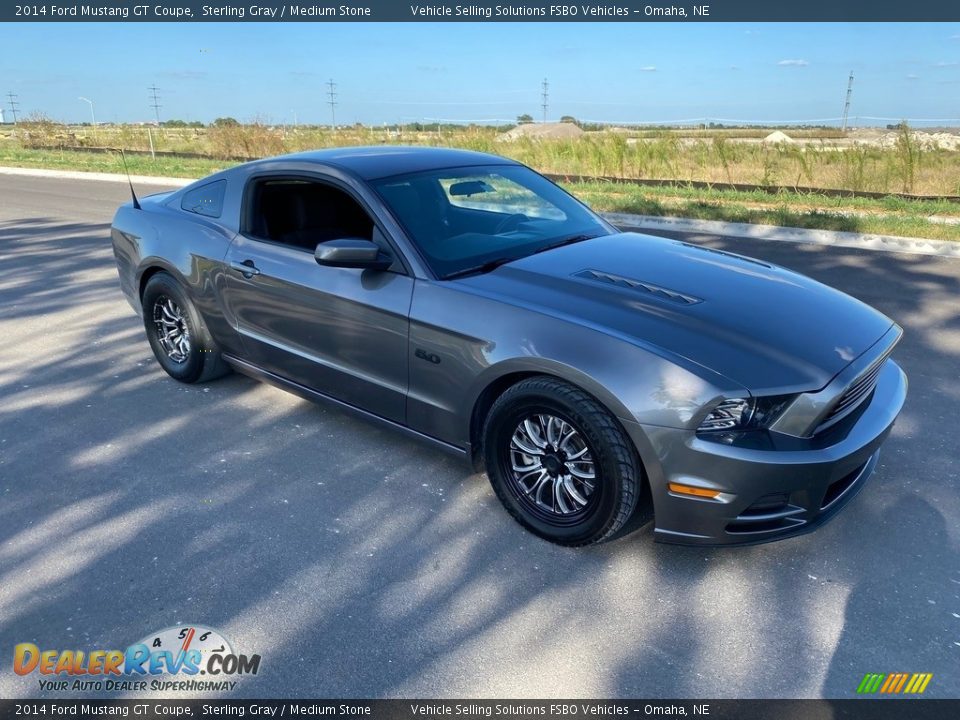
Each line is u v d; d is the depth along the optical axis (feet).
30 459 13.16
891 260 26.96
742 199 41.91
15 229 36.91
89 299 23.53
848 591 9.44
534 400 9.96
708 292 10.72
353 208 13.06
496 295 10.57
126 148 90.99
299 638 8.82
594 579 9.78
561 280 10.91
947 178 43.42
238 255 13.96
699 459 8.82
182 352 16.22
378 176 12.60
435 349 10.94
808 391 8.93
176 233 15.25
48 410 15.21
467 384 10.68
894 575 9.71
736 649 8.54
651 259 12.10
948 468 12.27
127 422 14.60
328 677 8.25
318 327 12.67
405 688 8.09
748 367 9.00
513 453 10.69
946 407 14.51
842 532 10.64
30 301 23.34
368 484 12.20
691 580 9.73
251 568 10.09
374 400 12.30
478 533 10.83
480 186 13.51
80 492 12.05
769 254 28.27
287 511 11.43
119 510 11.51
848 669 8.21
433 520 11.16
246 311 14.01
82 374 17.19
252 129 76.69
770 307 10.43
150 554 10.40
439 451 11.82
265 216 14.03
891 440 13.25
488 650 8.59
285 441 13.71
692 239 31.89
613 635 8.79
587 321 9.77
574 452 10.00
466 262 11.61
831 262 26.71
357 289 11.86
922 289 22.86
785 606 9.20
